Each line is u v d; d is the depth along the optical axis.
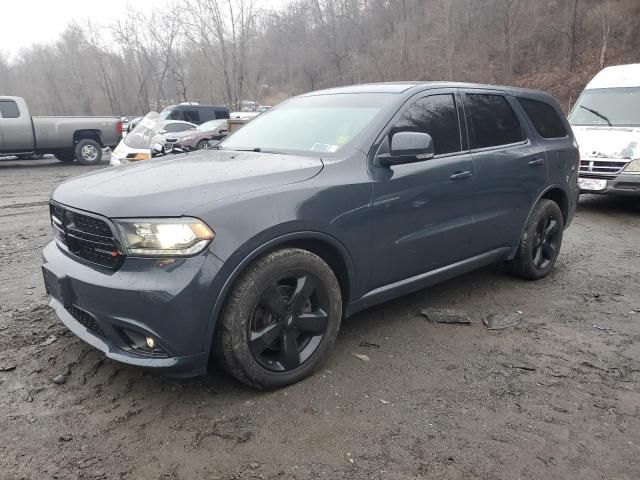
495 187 4.23
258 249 2.74
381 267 3.46
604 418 2.80
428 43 46.66
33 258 5.70
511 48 39.69
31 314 4.05
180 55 40.84
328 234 3.06
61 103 69.31
